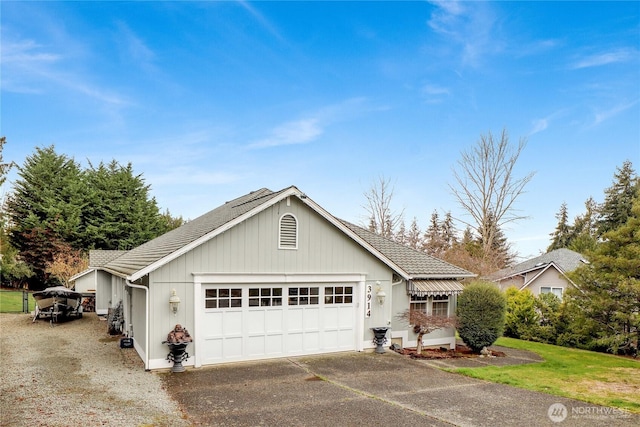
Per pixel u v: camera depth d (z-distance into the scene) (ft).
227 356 41.57
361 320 48.73
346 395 32.07
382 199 133.18
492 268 109.60
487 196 108.78
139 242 134.72
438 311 55.77
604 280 55.77
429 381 36.78
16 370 37.70
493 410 29.32
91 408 27.58
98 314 76.84
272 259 43.73
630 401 31.96
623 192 141.79
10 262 115.75
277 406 29.19
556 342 62.90
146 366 37.86
